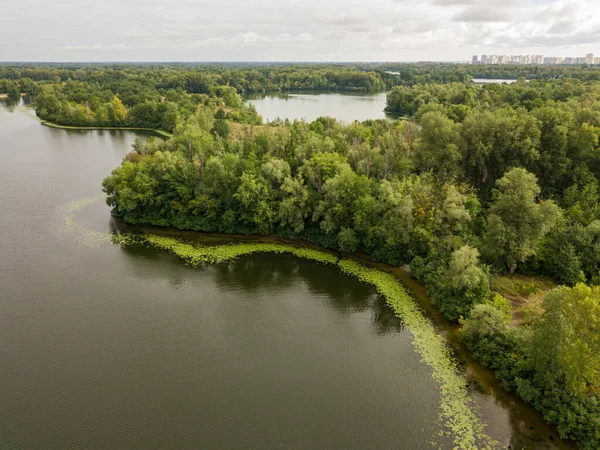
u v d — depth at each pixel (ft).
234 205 255.29
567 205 242.58
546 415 127.13
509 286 192.95
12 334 164.96
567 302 126.93
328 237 240.32
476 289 174.60
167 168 266.16
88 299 189.06
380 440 123.85
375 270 216.95
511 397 137.69
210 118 468.34
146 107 581.12
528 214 191.62
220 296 195.72
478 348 154.92
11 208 282.97
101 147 460.96
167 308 184.96
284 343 164.96
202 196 252.42
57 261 220.02
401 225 210.59
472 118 271.90
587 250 198.90
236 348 161.38
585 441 118.21
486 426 127.85
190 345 162.30
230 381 144.97
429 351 159.63
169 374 147.33
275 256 232.32
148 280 206.28
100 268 215.10
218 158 265.75
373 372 150.10
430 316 179.93
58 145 465.06
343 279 209.97
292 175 273.33
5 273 207.00
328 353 159.74
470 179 265.54
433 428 127.75
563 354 122.62
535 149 256.11
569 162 255.70
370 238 225.76
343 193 233.35
